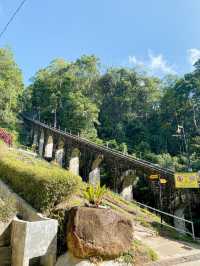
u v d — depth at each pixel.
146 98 62.38
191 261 8.27
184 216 20.44
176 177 17.55
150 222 13.10
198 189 19.44
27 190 8.40
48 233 6.47
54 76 65.75
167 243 9.96
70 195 7.93
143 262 7.22
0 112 44.81
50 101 58.31
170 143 50.25
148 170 23.67
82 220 6.52
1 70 50.34
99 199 7.58
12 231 6.62
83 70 66.31
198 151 42.09
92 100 63.34
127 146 50.81
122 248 6.89
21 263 5.87
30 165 10.40
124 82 62.72
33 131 54.09
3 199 8.02
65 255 6.46
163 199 21.38
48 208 7.43
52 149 43.34
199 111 51.16
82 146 33.72
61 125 55.28
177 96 53.34
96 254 6.41
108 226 6.78
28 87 76.12
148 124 58.19
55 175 7.65
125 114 59.56
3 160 11.44
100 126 59.62
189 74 55.28
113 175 27.67
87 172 31.59
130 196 25.27
